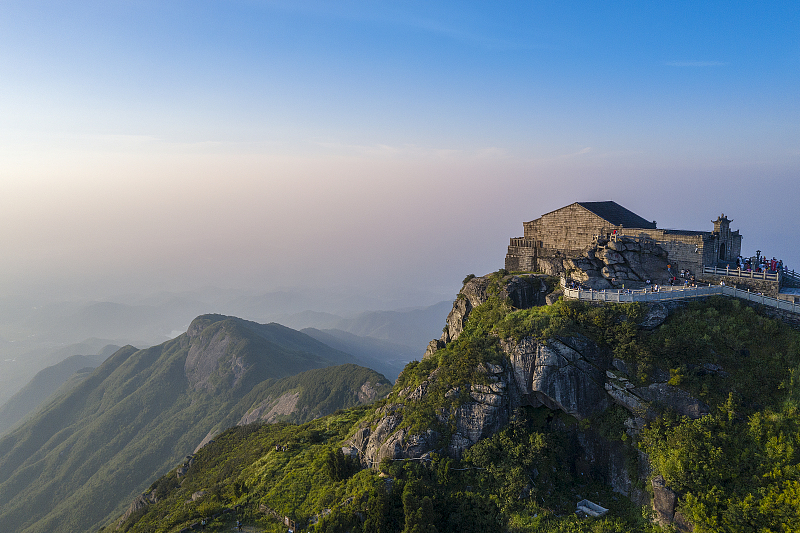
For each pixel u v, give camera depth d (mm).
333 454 65500
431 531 48688
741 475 41781
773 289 55875
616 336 53438
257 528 64125
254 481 76312
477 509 51062
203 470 120312
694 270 62188
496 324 63250
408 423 60062
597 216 71812
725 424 44938
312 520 59312
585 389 53438
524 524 48188
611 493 51094
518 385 56688
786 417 43188
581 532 46312
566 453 54312
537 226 79938
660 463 45625
